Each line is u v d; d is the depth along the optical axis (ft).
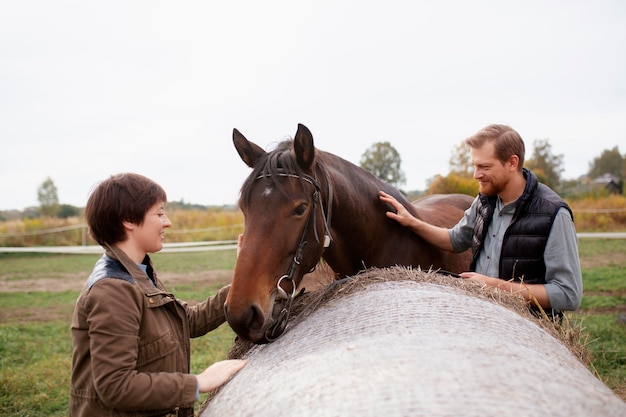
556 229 7.52
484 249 8.59
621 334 17.65
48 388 14.73
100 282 5.30
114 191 5.70
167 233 66.54
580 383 4.07
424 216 11.22
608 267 34.30
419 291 6.00
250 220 6.77
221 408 5.07
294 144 7.13
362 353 4.41
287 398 4.13
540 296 7.41
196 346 18.69
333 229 8.59
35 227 68.80
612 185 130.11
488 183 8.05
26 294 31.63
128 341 5.15
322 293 7.06
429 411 3.31
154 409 5.32
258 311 6.16
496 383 3.62
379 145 141.79
